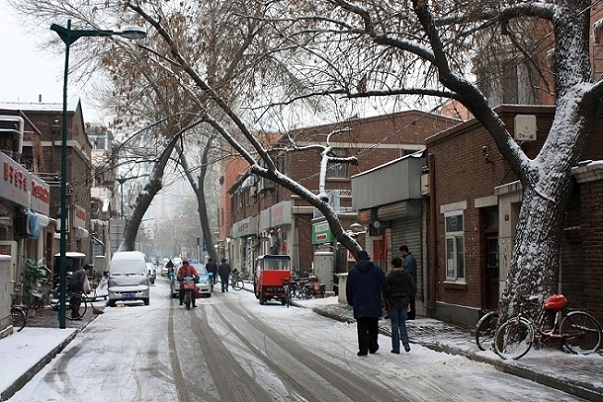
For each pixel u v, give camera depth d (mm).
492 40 14945
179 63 16266
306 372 10719
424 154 19406
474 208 16047
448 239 17703
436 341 13633
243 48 14430
